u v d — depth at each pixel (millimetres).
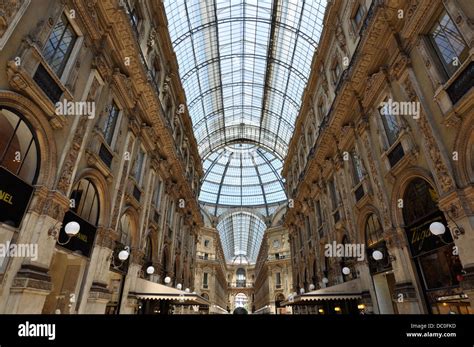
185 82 28438
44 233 6816
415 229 9086
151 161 15867
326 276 17016
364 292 11891
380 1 9953
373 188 11594
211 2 23375
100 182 10047
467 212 6727
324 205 17516
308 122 22062
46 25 7047
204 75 30484
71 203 8336
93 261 9539
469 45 6852
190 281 27203
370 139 12000
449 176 7285
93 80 9594
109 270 10711
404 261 9328
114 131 11602
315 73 19391
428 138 8164
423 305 8516
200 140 39875
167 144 16844
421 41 8750
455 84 7277
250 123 41969
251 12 24562
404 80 9531
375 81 11211
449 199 7160
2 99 5945
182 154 23672
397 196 10008
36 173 7125
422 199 8969
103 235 10016
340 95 13352
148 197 14852
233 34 27281
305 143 23031
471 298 6391
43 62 6816
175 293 12977
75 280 9852
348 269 12750
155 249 15984
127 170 12102
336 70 16500
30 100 6586
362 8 13109
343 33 14750
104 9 9930
